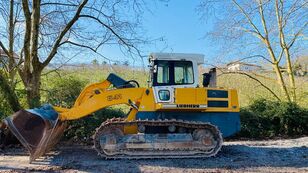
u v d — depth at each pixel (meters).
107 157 8.91
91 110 9.33
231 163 8.61
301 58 18.53
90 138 12.64
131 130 9.26
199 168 8.06
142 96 9.34
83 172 7.68
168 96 9.23
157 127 9.34
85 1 13.46
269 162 8.77
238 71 18.80
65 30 13.59
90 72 15.38
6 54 13.26
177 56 9.61
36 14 13.11
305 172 7.80
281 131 15.40
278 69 18.11
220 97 9.51
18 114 8.45
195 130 9.23
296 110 15.48
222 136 9.38
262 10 17.80
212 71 10.25
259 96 16.69
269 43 18.16
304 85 18.20
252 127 15.00
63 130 10.84
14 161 8.81
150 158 8.99
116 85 9.66
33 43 13.16
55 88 14.05
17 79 13.48
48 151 9.93
